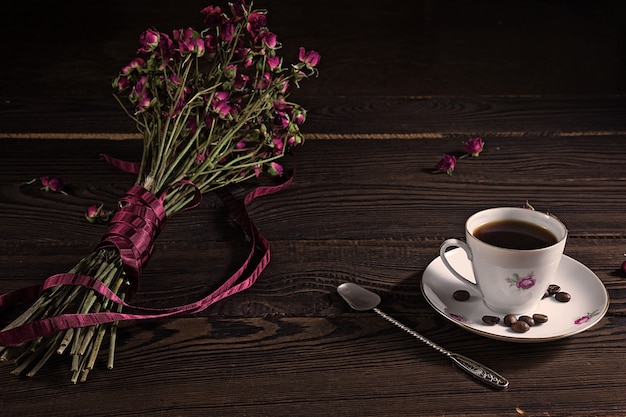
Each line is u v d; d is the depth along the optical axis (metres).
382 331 0.96
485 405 0.87
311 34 1.86
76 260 1.07
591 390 0.89
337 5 2.09
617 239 1.10
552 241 0.93
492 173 1.26
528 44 1.78
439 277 0.98
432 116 1.43
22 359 0.92
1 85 1.53
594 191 1.21
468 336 0.95
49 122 1.39
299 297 1.00
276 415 0.87
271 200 1.19
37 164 1.27
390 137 1.36
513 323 0.91
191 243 1.10
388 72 1.62
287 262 1.06
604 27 1.90
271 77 1.11
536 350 0.93
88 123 1.39
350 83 1.56
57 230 1.12
